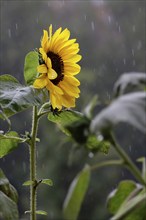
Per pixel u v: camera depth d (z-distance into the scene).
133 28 31.75
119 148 1.53
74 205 1.53
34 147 1.88
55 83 2.01
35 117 1.89
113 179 21.30
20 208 21.77
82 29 32.34
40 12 33.84
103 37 31.73
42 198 20.06
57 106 1.89
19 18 33.50
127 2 33.22
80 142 1.50
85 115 1.50
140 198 1.50
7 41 32.62
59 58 2.04
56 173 19.53
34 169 1.87
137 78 1.45
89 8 33.31
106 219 21.11
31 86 1.83
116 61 30.41
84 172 1.53
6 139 1.94
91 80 21.78
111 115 1.23
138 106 1.26
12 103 1.73
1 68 31.39
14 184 24.22
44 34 2.00
